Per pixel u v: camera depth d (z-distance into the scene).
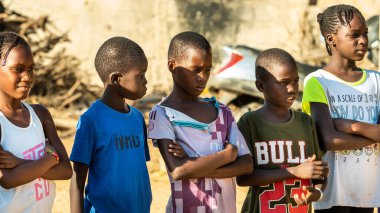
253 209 6.37
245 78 13.52
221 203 6.12
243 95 14.09
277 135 6.37
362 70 6.85
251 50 13.85
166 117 6.09
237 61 13.69
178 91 6.18
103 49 5.92
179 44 6.04
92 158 5.85
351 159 6.63
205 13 19.62
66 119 15.22
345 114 6.66
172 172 5.93
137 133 6.04
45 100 17.02
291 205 6.35
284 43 19.72
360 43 6.59
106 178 5.80
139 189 5.96
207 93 13.48
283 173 6.23
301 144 6.41
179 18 19.61
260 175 6.25
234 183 6.35
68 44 19.23
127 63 5.83
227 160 5.98
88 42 19.36
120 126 5.89
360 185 6.65
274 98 6.34
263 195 6.32
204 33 19.67
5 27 17.27
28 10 19.09
